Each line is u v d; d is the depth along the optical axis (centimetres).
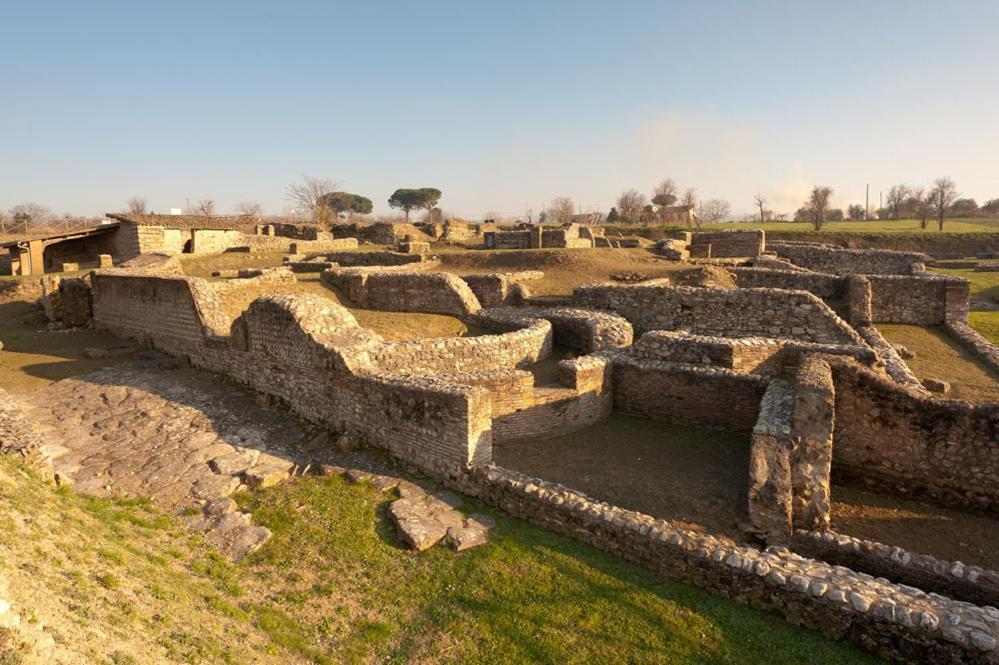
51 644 407
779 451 933
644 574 780
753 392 1248
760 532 862
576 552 830
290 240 4509
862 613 639
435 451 1010
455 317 2019
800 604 678
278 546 831
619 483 1050
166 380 1433
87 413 1223
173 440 1106
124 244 3562
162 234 3616
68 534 669
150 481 960
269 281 2147
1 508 627
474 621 696
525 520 915
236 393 1357
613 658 637
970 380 1609
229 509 902
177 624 582
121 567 654
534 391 1276
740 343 1388
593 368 1336
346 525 885
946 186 6519
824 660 628
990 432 977
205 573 750
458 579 773
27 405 1262
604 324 1684
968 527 963
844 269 3478
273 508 920
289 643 644
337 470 1041
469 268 3116
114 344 1806
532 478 948
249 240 4256
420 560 817
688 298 1995
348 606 723
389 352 1277
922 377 1622
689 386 1323
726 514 945
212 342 1494
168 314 1656
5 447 831
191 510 892
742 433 1273
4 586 450
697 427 1323
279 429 1198
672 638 662
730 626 680
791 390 1166
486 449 1020
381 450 1099
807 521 895
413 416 1034
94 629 482
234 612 670
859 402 1082
